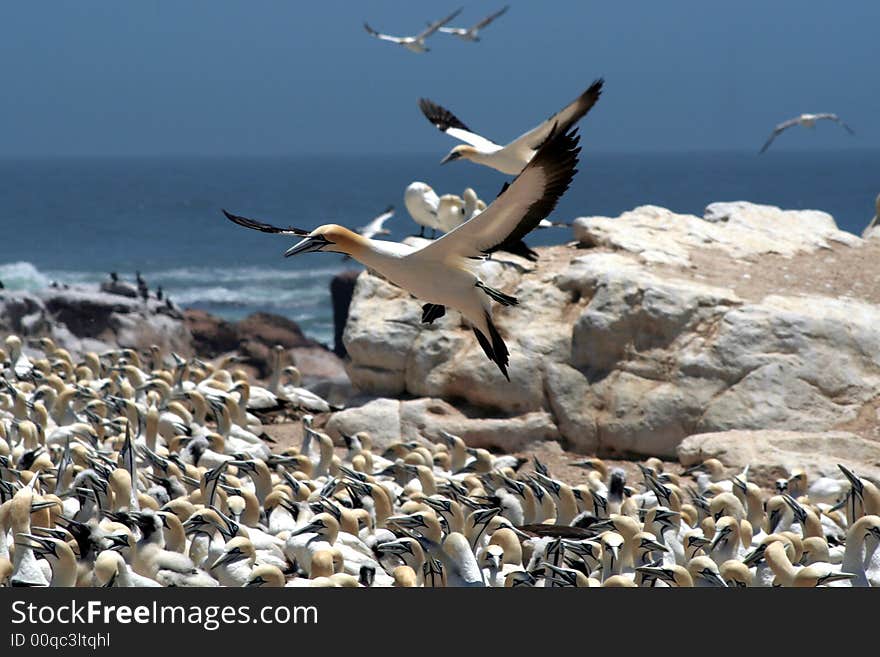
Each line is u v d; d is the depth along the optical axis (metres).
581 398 22.77
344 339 25.02
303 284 83.75
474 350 23.72
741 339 22.16
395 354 24.33
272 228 12.33
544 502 17.28
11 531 13.55
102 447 19.97
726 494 16.80
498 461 21.41
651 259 24.53
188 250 106.56
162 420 22.02
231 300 77.12
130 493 15.60
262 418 25.92
